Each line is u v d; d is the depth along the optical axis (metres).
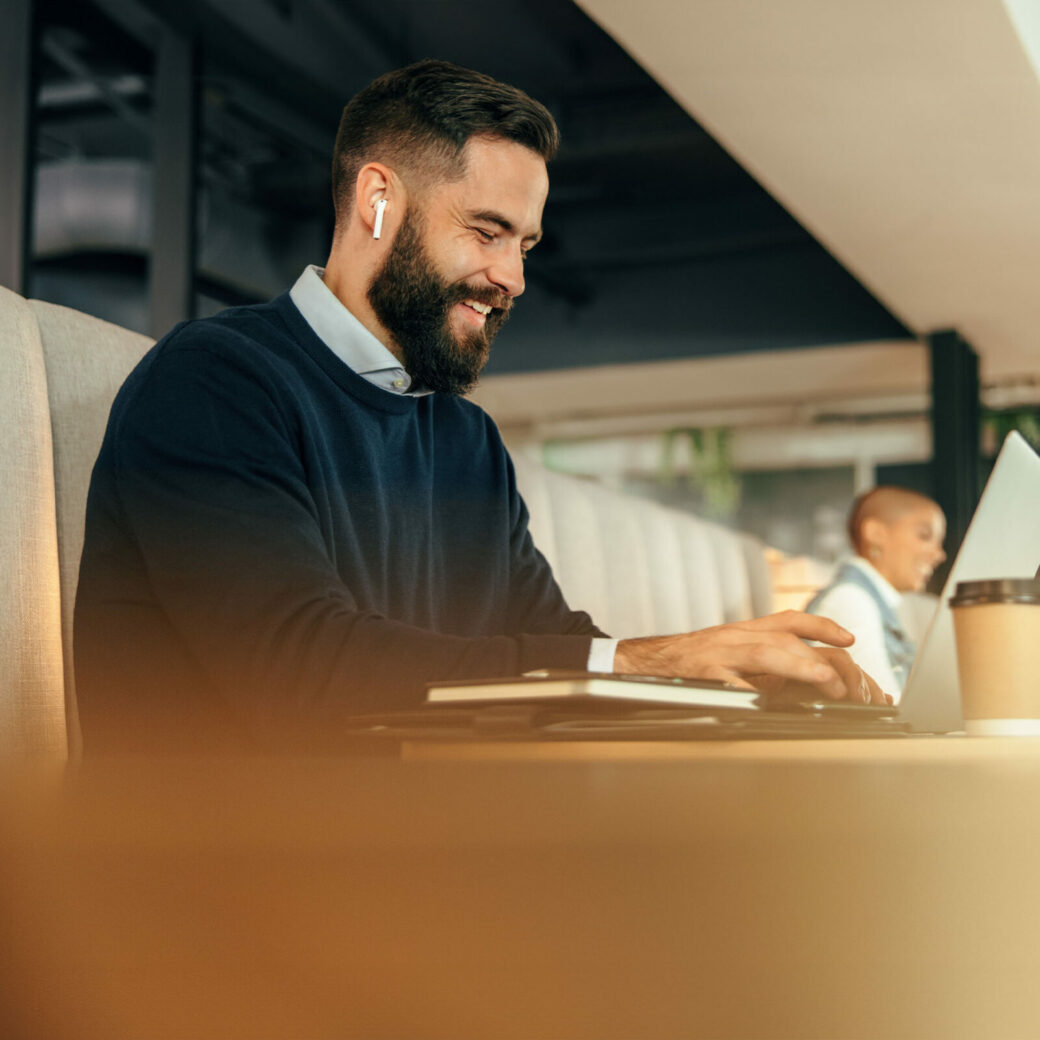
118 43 4.89
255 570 1.01
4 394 1.14
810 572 4.77
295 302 1.37
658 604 3.04
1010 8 3.46
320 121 5.95
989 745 0.47
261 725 0.91
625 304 7.32
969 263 5.60
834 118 4.24
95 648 1.14
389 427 1.38
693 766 0.28
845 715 0.76
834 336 6.87
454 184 1.41
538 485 2.54
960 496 6.47
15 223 2.71
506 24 5.07
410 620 1.38
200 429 1.11
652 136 5.78
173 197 3.51
